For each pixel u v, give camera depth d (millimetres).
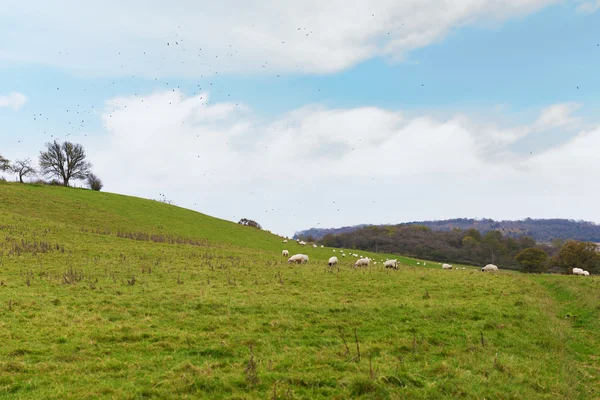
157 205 77125
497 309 18156
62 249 32906
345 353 12398
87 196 71875
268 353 12539
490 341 14055
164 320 15977
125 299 18969
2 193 60375
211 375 10484
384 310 17656
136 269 27812
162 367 11289
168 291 20828
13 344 12797
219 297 19672
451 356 12648
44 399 9273
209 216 79938
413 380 10500
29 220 45375
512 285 24578
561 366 12445
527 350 13617
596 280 27188
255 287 22953
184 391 9734
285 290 22219
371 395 9555
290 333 14562
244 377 10312
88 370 11023
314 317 16531
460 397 9789
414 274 28688
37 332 14008
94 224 55375
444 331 15055
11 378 10328
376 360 11898
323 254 62219
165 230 59625
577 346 14742
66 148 91375
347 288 23172
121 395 9391
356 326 15609
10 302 17109
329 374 10703
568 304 21203
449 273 30109
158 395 9516
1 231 38156
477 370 11414
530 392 10258
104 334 13844
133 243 41000
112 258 31859
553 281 27516
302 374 10617
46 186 77688
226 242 59656
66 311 16609
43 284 21891
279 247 63750
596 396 10711
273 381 10281
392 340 13852
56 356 11938
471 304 19078
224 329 14875
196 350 12695
